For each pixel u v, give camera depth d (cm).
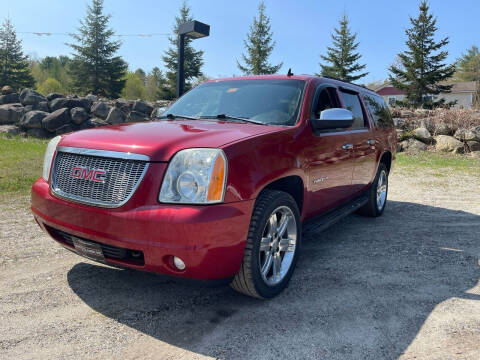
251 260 271
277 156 293
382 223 546
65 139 297
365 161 477
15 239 424
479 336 256
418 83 3953
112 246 254
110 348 237
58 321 265
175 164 249
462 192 798
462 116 1678
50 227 298
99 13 5872
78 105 1611
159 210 241
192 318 274
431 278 350
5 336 245
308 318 275
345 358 230
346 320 273
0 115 1500
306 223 375
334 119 346
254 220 272
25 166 809
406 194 772
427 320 275
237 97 388
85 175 268
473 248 439
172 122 338
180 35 966
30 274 338
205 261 242
